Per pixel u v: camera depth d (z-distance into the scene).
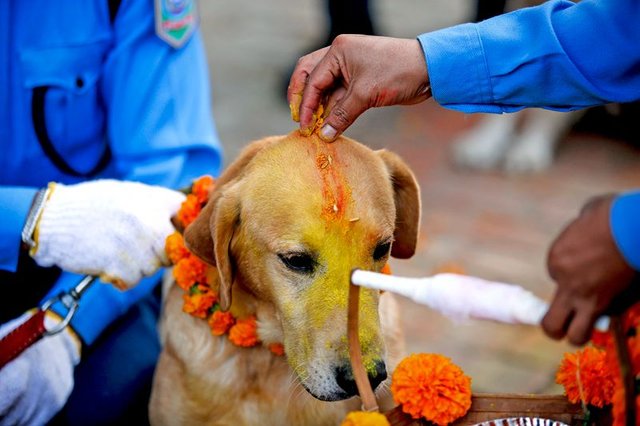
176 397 2.34
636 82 1.74
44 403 2.25
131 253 2.11
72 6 2.43
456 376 1.71
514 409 1.72
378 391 2.13
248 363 2.28
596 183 4.98
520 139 5.18
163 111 2.57
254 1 7.24
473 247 4.39
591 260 1.33
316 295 1.97
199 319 2.31
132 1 2.51
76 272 2.14
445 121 5.58
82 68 2.45
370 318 1.96
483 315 1.43
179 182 2.58
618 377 1.50
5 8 2.35
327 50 1.99
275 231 1.99
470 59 1.79
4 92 2.38
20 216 2.08
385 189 2.07
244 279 2.15
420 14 6.77
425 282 1.47
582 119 5.50
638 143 5.36
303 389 2.27
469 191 4.88
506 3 4.48
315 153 1.99
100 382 2.45
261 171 2.04
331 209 1.94
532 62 1.76
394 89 1.84
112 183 2.18
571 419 1.71
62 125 2.46
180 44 2.57
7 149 2.43
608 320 1.41
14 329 2.12
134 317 2.59
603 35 1.72
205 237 2.11
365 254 1.98
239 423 2.31
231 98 5.81
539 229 4.55
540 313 1.40
